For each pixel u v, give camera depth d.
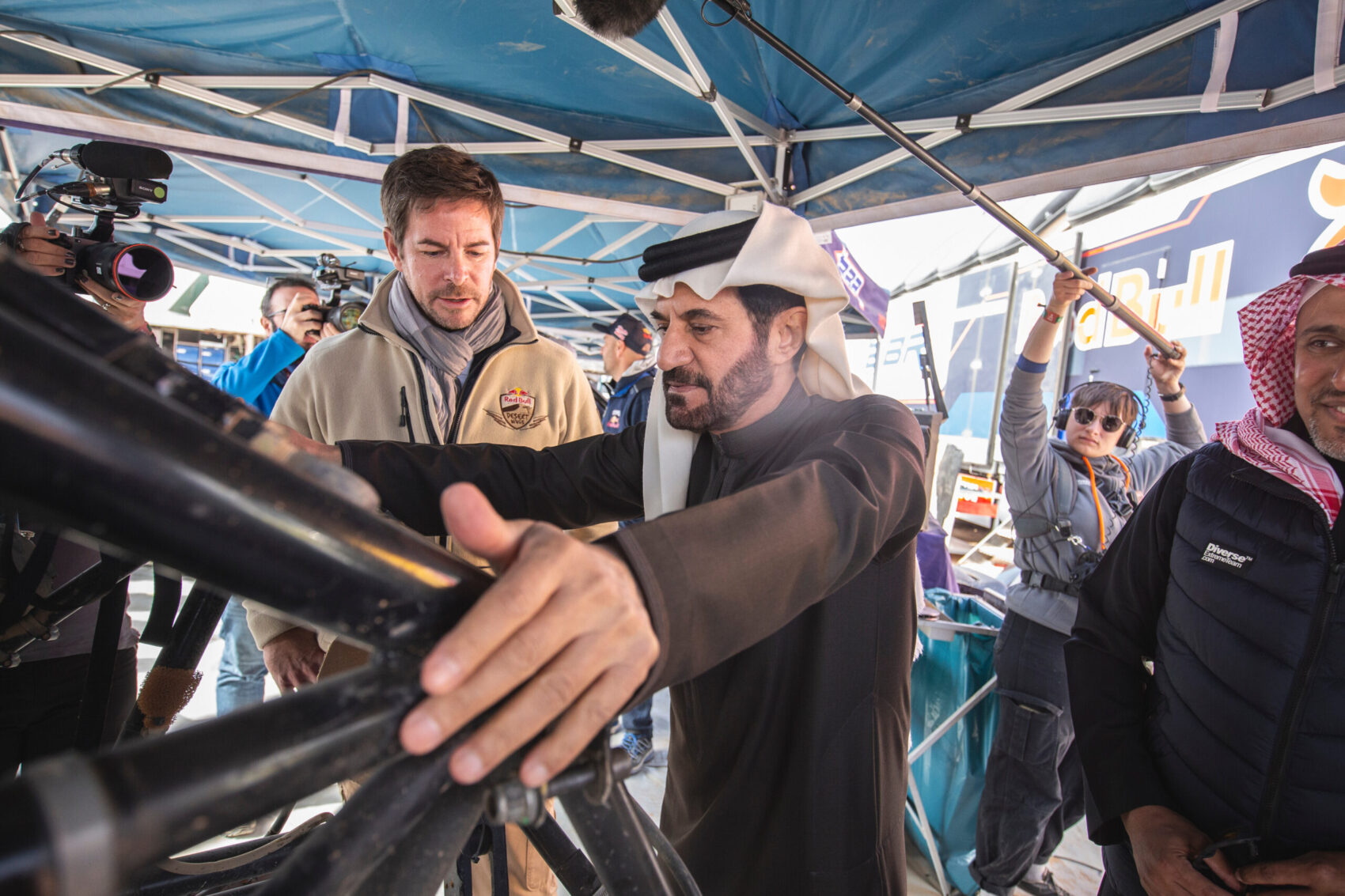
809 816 0.84
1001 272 4.98
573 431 1.68
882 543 0.60
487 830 0.75
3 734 1.25
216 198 4.71
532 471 1.08
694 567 0.40
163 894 0.74
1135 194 3.81
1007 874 2.05
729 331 0.86
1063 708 2.02
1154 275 3.70
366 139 3.05
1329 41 1.59
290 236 5.55
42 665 1.26
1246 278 3.18
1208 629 1.04
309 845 0.29
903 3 2.01
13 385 0.19
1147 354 2.61
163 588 0.82
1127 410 2.22
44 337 0.21
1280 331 1.07
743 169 3.14
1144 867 1.01
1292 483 0.98
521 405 1.57
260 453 0.25
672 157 3.15
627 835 0.40
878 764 0.86
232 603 2.48
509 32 2.46
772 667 0.85
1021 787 2.04
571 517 1.12
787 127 2.94
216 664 3.31
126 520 0.22
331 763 0.26
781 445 0.92
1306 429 1.05
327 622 0.28
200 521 0.23
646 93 2.81
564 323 7.94
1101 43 1.99
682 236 0.86
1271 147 1.72
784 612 0.47
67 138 3.74
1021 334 4.71
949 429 5.47
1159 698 1.14
